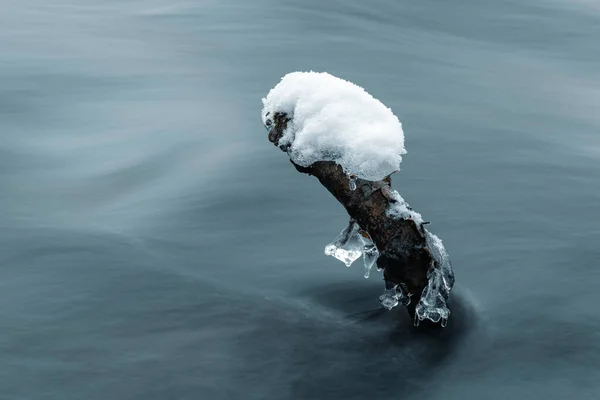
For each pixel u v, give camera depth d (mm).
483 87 16719
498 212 9820
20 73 16453
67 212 9734
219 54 18734
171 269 7980
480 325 7008
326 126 6035
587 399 6012
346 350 6512
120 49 18906
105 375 6121
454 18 23312
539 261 8336
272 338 6652
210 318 6973
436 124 13914
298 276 7902
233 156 11930
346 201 6176
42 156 11930
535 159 12125
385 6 24328
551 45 20719
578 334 6895
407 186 10773
